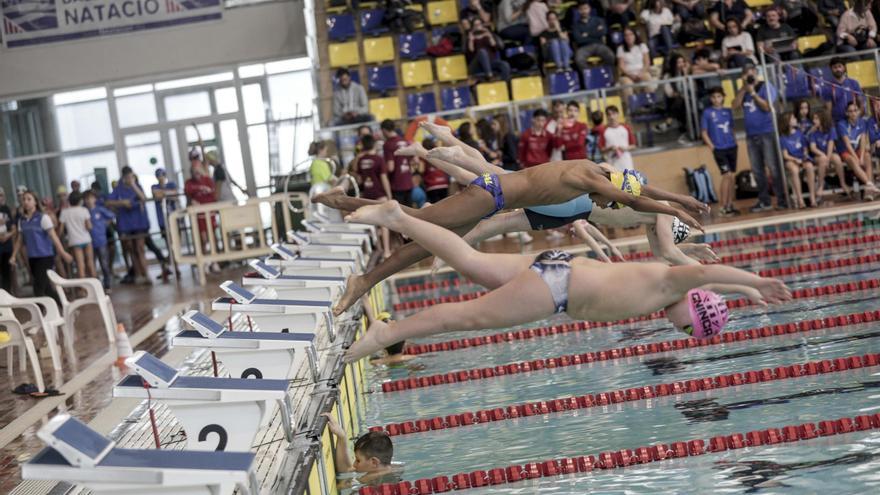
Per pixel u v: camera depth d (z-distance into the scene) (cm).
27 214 1207
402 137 1280
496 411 577
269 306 542
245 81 1927
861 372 576
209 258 1360
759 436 471
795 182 1270
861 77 1311
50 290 1230
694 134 1449
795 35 1512
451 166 530
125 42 1892
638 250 1127
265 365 458
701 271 390
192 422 360
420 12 1688
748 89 1284
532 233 1444
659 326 768
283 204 1329
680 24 1566
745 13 1531
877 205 1197
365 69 1689
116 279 1694
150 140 1948
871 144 1276
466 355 752
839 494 388
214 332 458
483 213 462
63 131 1933
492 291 411
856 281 838
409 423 571
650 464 459
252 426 361
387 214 414
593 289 396
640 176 499
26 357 909
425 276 1201
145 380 354
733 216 1294
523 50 1588
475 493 450
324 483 431
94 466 276
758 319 746
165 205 1588
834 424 474
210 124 1944
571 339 761
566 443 506
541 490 442
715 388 580
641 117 1447
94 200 1507
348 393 588
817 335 680
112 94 1923
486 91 1567
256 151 1952
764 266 956
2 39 1883
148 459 289
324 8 1762
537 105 1436
